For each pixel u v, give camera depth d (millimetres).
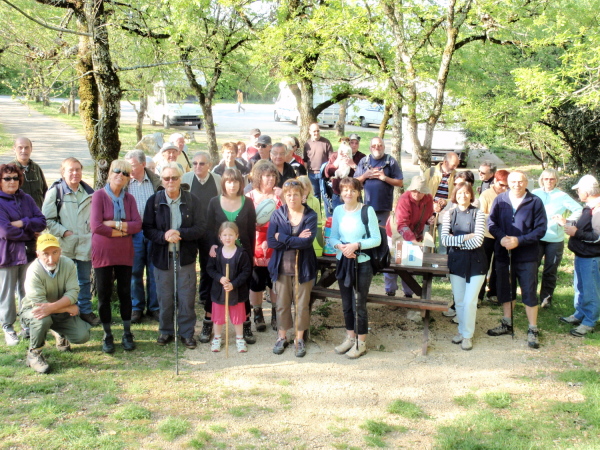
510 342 6027
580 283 6258
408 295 6883
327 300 7332
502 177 6992
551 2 11195
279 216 5523
